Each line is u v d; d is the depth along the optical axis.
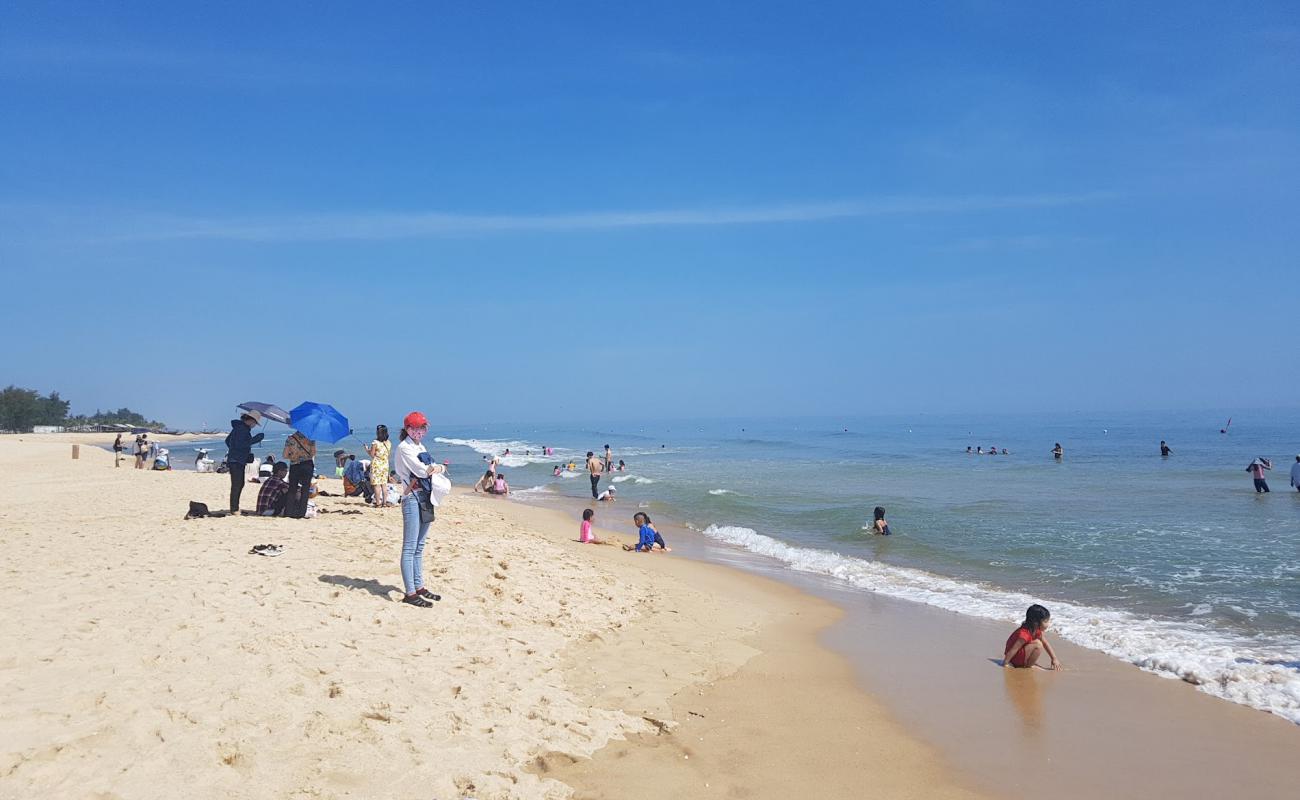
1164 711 6.56
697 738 5.46
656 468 41.41
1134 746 5.81
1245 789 5.11
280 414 13.88
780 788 4.80
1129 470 35.34
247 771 3.88
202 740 4.11
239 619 6.38
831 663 7.83
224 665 5.25
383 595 7.78
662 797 4.46
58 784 3.49
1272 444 54.44
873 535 17.36
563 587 9.44
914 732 5.99
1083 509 21.41
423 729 4.73
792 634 9.06
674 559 14.52
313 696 4.93
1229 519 18.98
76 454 38.94
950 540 16.47
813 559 14.62
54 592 6.96
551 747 4.81
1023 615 10.20
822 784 4.96
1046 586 12.04
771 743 5.53
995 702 6.77
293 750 4.18
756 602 10.84
